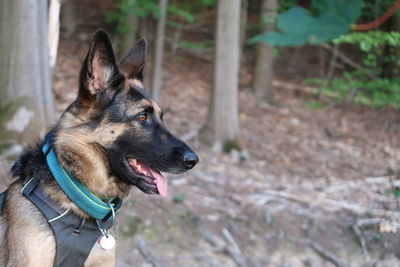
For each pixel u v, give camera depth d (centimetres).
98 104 288
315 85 1709
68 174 283
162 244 595
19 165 304
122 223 597
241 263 596
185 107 1282
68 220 280
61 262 277
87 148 286
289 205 762
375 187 867
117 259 548
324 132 1295
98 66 285
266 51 1538
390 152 1152
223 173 862
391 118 1314
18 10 650
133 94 297
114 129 290
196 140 1021
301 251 654
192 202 700
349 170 1009
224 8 990
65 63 1316
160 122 309
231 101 1004
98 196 297
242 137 1159
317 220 721
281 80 1762
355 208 770
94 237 289
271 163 1005
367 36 512
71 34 1614
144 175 301
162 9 1174
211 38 1838
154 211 644
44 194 281
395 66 663
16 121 648
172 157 297
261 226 683
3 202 301
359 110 1432
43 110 679
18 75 657
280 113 1425
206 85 1528
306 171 984
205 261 587
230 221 673
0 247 286
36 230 274
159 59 1184
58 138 287
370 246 683
